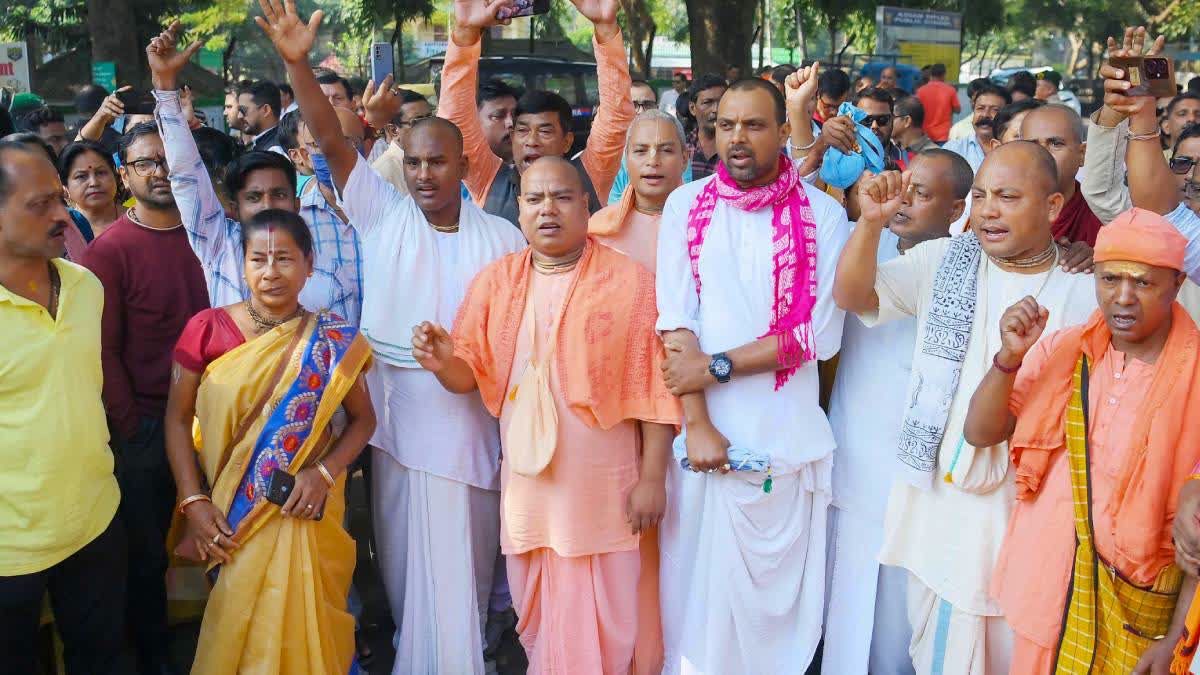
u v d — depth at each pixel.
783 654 3.40
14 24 24.34
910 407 3.10
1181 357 2.56
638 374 3.29
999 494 3.00
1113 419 2.63
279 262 3.12
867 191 2.91
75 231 4.14
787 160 3.26
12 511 2.82
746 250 3.24
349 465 3.30
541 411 3.20
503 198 4.61
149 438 3.65
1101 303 2.60
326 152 3.50
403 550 3.67
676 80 16.88
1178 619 2.56
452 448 3.50
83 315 2.97
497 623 4.03
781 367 3.18
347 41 40.41
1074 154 3.68
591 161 4.26
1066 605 2.70
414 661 3.60
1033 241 2.91
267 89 7.13
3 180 2.71
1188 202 3.97
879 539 3.39
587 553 3.23
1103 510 2.62
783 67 7.43
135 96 5.96
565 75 12.79
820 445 3.29
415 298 3.51
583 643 3.29
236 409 3.11
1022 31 53.88
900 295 3.15
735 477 3.24
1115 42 3.08
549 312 3.29
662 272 3.32
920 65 22.52
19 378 2.79
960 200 3.46
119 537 3.15
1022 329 2.63
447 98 4.29
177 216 3.79
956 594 3.04
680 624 3.44
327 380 3.17
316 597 3.19
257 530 3.13
